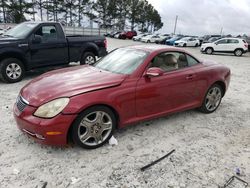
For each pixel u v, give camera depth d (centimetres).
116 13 7038
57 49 798
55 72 424
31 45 730
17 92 624
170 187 284
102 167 316
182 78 434
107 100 343
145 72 391
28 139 376
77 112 321
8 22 5238
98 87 344
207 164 331
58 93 329
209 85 488
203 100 492
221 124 467
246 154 361
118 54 459
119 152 351
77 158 333
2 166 310
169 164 328
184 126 448
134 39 4275
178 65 449
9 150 346
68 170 308
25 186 278
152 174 306
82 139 341
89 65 469
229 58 1923
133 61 411
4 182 282
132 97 371
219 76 504
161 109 420
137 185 286
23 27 772
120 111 362
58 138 321
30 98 336
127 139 389
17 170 304
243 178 305
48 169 308
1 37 719
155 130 425
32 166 312
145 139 391
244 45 2197
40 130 314
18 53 707
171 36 4222
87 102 327
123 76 378
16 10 5128
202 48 2333
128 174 304
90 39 906
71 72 415
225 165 331
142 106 389
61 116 315
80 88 338
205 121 477
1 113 477
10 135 388
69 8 6272
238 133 431
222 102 608
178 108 448
